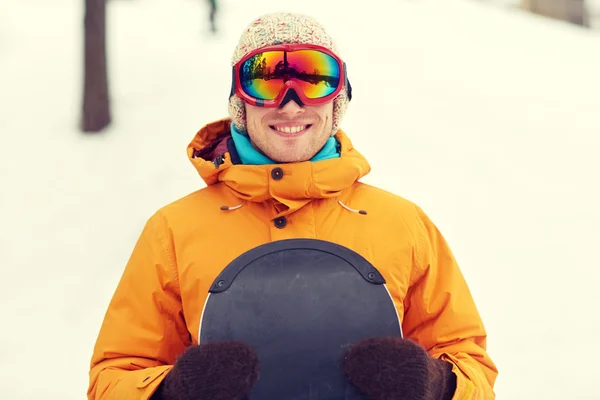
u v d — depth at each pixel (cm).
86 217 496
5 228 479
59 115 700
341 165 145
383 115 696
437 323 149
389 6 1284
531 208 511
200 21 1137
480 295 391
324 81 143
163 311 145
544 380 317
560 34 1181
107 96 660
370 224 147
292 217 144
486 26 1186
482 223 482
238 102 150
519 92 823
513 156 618
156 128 657
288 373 114
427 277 150
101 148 616
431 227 158
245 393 106
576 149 645
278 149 145
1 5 1145
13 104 731
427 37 1062
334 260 125
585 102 803
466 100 772
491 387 144
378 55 930
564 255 441
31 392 308
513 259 434
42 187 545
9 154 605
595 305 383
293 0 1306
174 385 109
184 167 570
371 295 122
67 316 373
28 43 961
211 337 118
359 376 107
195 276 140
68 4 1223
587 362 329
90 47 651
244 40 150
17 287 404
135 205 512
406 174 558
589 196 536
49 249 451
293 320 118
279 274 123
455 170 574
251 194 144
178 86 778
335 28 1082
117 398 129
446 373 125
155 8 1228
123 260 436
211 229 145
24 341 348
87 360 335
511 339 350
